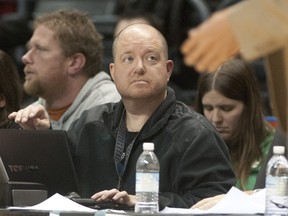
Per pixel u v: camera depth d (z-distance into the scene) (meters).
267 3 5.18
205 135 8.15
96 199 7.48
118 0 17.91
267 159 7.97
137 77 8.20
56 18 11.03
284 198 6.65
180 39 15.62
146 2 16.45
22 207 7.25
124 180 8.33
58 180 8.07
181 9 15.59
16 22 17.03
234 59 10.17
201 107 10.33
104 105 8.91
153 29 8.37
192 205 7.79
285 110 5.33
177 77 15.64
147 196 7.04
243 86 10.03
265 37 5.19
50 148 8.07
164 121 8.25
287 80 5.26
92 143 8.67
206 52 5.18
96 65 11.10
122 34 8.34
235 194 6.92
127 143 8.41
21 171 8.06
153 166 7.20
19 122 8.67
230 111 10.04
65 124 10.85
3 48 17.08
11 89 9.67
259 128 10.02
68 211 6.78
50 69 10.94
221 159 8.10
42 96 11.09
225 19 5.18
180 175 8.05
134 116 8.40
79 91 10.99
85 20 11.12
